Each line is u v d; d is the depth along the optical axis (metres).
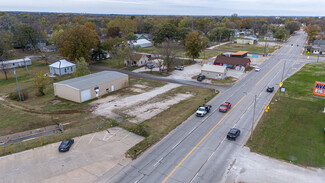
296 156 26.73
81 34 73.88
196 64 86.12
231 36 168.12
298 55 104.12
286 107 42.72
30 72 73.25
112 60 91.50
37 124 36.25
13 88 56.88
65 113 40.59
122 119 37.09
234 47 131.62
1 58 76.81
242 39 146.12
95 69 75.81
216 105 44.00
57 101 47.16
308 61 89.81
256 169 24.36
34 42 115.19
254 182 22.39
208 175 23.28
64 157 26.17
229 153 27.34
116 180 22.36
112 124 34.81
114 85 54.00
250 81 62.44
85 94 47.00
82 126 34.34
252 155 26.98
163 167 24.48
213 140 30.48
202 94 51.09
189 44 85.62
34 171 23.59
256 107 42.91
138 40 135.00
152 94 51.47
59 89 48.81
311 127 34.31
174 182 22.09
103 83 50.78
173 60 74.81
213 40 155.00
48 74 71.12
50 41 125.25
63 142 28.03
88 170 23.89
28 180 22.20
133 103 45.47
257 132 32.75
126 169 24.11
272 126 34.69
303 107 42.69
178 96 49.91
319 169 24.39
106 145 28.91
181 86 57.97
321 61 89.56
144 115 39.06
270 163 25.41
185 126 34.66
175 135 31.77
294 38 175.12
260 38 180.25
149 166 24.66
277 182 22.41
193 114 39.38
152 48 125.19
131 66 80.56
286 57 99.25
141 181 22.22
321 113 39.75
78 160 25.62
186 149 28.16
